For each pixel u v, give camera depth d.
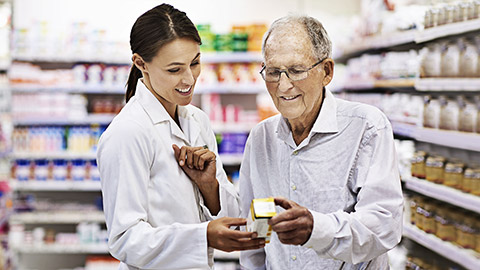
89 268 5.61
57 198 6.05
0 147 5.18
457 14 2.92
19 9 5.97
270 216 1.51
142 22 1.71
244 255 2.14
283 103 1.76
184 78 1.71
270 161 2.02
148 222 1.78
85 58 5.50
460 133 2.90
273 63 1.71
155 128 1.80
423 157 3.40
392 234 1.72
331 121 1.87
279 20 1.78
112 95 6.01
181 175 1.82
